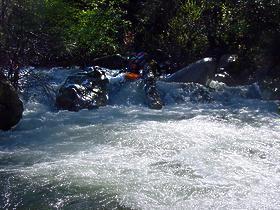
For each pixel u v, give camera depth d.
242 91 12.31
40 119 9.28
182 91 11.93
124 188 5.81
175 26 15.97
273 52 13.38
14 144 7.66
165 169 6.44
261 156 7.04
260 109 10.88
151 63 14.47
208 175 6.25
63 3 13.98
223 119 9.60
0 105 8.27
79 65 14.73
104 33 15.68
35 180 6.05
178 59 15.52
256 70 13.56
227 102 11.72
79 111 10.20
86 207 5.38
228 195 5.67
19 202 5.52
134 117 9.70
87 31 14.85
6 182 6.01
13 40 9.50
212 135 8.10
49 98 10.62
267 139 7.93
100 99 10.89
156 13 17.19
